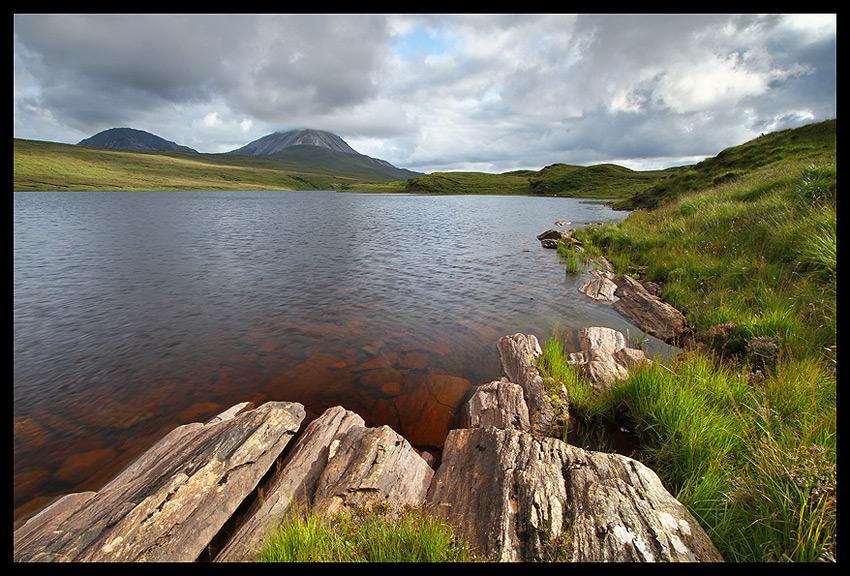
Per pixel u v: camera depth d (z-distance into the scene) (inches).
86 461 236.8
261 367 358.3
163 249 1058.7
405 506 156.3
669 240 711.7
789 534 129.0
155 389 320.8
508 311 513.3
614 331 402.6
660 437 211.3
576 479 167.5
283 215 2305.6
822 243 384.8
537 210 2765.7
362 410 284.4
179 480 179.5
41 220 1859.0
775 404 205.0
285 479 189.6
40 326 468.8
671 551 129.8
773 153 1439.5
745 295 401.4
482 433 211.2
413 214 2418.8
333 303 558.6
